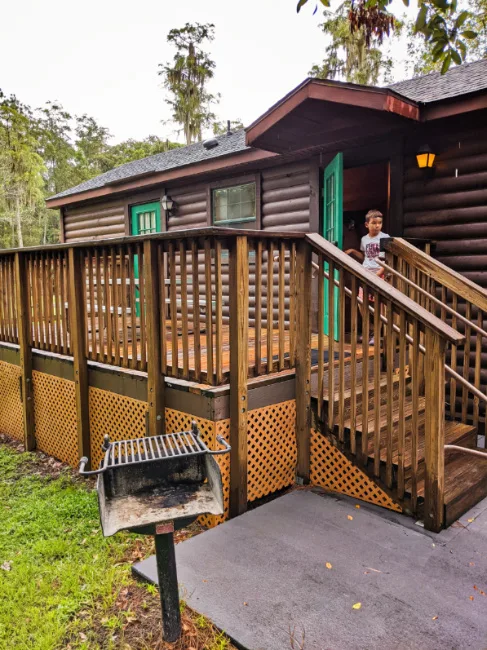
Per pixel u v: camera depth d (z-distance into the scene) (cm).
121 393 399
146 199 852
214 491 205
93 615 226
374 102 415
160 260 345
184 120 2884
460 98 423
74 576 256
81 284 432
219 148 813
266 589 232
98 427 431
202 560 256
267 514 308
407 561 254
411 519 299
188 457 218
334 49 1966
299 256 348
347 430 336
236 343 310
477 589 230
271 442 349
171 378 353
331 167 531
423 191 501
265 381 339
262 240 324
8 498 380
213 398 311
